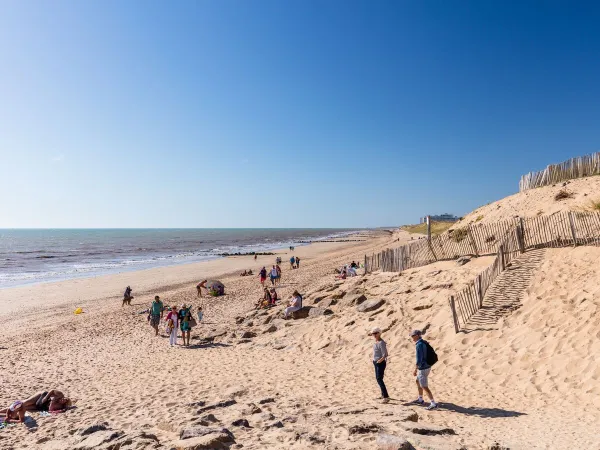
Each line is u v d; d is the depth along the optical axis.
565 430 6.69
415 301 15.80
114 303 30.20
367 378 11.16
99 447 6.18
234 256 78.81
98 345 18.09
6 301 32.06
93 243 148.12
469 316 12.82
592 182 24.39
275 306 22.52
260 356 14.56
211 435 6.00
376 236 162.12
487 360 10.59
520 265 14.74
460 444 5.79
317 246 105.75
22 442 7.41
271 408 8.64
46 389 11.97
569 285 12.27
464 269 17.33
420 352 8.62
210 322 21.42
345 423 6.83
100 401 10.48
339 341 14.59
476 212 32.94
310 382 11.15
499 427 7.04
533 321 11.41
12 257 81.88
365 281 21.62
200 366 13.77
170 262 68.25
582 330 10.12
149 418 8.48
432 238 21.95
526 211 24.84
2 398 11.09
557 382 8.87
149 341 18.45
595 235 14.44
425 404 8.73
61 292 36.22
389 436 5.55
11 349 17.84
